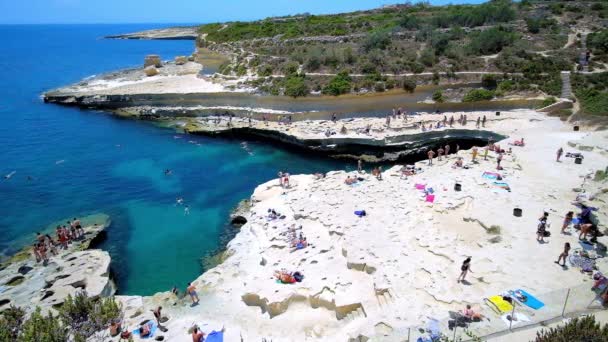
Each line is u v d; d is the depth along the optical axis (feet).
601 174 98.32
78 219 110.42
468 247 77.66
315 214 95.76
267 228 93.97
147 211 115.14
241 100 213.66
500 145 135.23
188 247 98.58
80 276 81.56
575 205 91.71
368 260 74.74
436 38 251.39
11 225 107.45
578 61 212.43
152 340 62.69
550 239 78.07
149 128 188.55
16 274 83.46
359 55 246.68
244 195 124.06
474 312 55.57
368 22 343.46
